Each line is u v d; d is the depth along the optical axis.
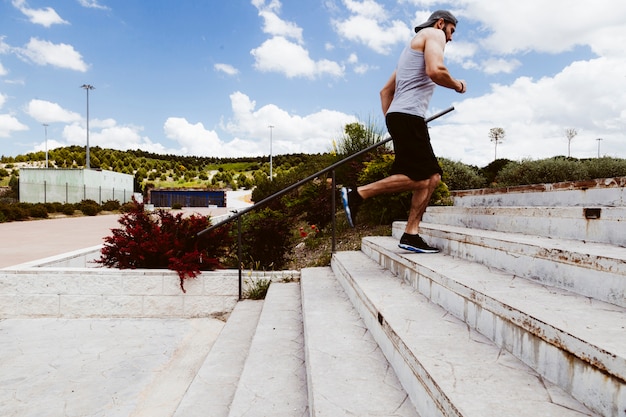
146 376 2.82
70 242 8.74
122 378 2.78
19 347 3.38
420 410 1.46
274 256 5.76
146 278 4.36
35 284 4.27
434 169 2.91
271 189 16.89
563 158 10.48
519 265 2.12
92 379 2.76
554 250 1.86
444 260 2.66
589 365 1.12
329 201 8.24
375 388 1.68
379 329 2.11
